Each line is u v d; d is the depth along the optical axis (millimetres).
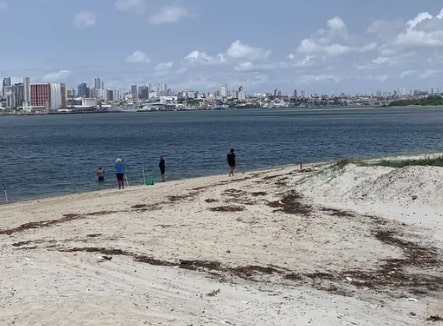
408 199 23875
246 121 182125
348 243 18422
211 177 40469
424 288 14008
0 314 10750
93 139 104250
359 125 135625
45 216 24797
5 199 36438
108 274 13992
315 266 15758
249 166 55438
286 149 74875
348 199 25547
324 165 41469
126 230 20094
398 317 11758
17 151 77438
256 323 10648
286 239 18859
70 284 12750
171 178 46125
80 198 31484
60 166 57344
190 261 15734
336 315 11492
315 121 169750
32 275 13461
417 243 18562
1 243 18438
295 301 12328
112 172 51500
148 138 103938
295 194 27656
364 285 14133
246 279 14172
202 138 100625
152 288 12938
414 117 185125
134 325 10055
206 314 11031
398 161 31250
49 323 10188
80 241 18266
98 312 10711
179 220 21906
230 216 22672
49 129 152250
